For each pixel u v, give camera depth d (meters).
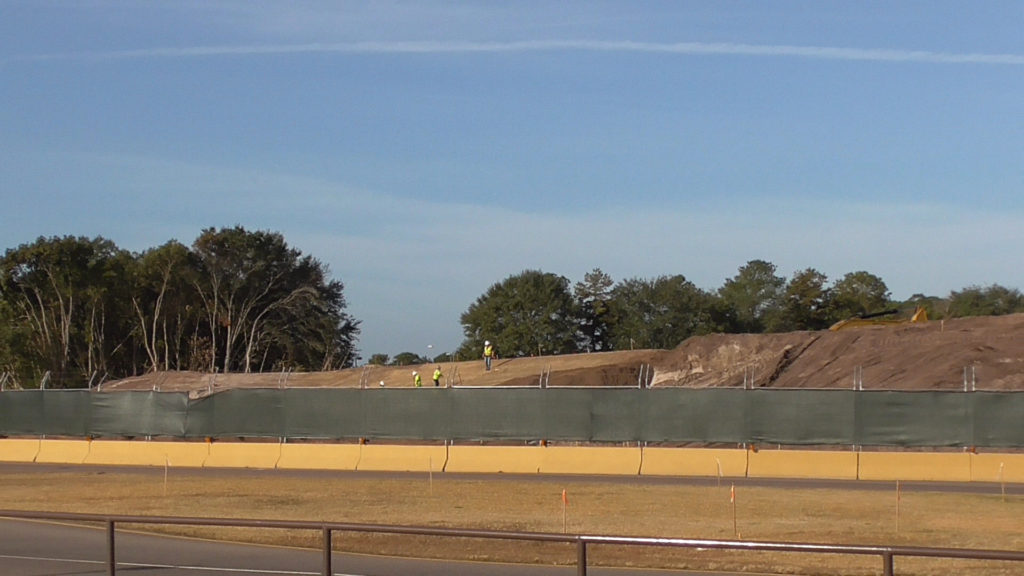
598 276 105.19
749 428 31.44
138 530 19.61
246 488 28.19
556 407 33.25
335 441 37.75
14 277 85.12
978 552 7.60
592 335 104.56
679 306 101.56
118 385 66.75
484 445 34.41
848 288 110.19
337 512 22.61
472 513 22.27
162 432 37.97
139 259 95.19
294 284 94.19
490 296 105.50
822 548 7.91
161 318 90.62
